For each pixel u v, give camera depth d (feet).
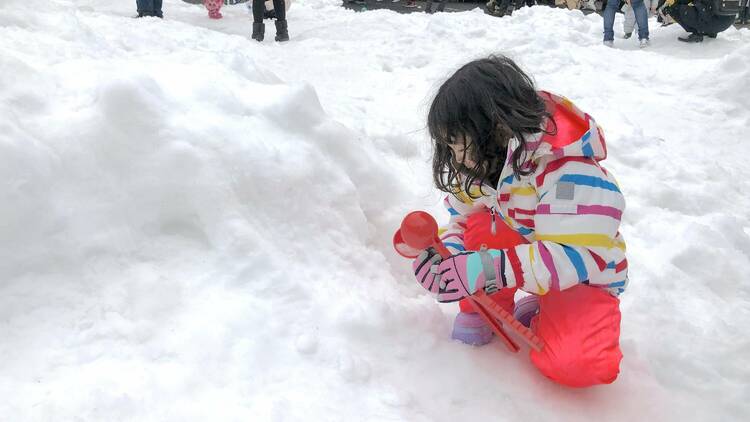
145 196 5.41
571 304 5.11
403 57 16.56
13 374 4.31
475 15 22.39
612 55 18.81
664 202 9.32
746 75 14.82
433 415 4.70
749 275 7.47
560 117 5.09
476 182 5.26
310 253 5.80
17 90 5.51
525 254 4.92
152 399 4.27
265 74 8.54
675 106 14.51
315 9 27.35
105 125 5.47
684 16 20.83
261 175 5.84
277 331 4.97
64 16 8.48
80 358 4.51
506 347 5.58
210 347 4.71
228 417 4.23
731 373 5.69
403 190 7.59
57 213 5.04
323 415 4.42
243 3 28.66
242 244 5.39
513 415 4.83
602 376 4.88
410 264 6.72
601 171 5.01
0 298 4.67
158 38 11.71
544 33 20.66
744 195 10.08
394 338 5.32
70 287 4.90
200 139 5.73
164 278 5.12
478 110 4.67
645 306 6.54
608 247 4.90
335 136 6.87
